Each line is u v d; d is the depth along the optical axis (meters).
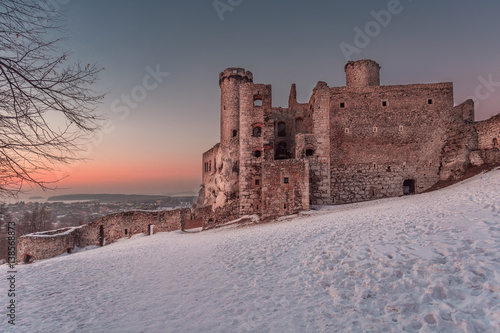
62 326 5.93
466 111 30.14
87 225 33.97
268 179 29.38
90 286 9.25
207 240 19.81
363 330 4.66
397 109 31.61
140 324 5.80
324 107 31.94
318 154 31.45
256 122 33.00
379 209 18.73
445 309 4.71
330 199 31.09
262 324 5.30
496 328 3.97
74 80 4.57
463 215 10.38
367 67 36.56
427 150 30.88
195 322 5.66
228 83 43.00
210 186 41.41
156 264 12.22
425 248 7.41
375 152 31.41
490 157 26.22
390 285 5.98
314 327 4.99
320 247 10.22
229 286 7.85
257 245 13.17
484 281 5.20
